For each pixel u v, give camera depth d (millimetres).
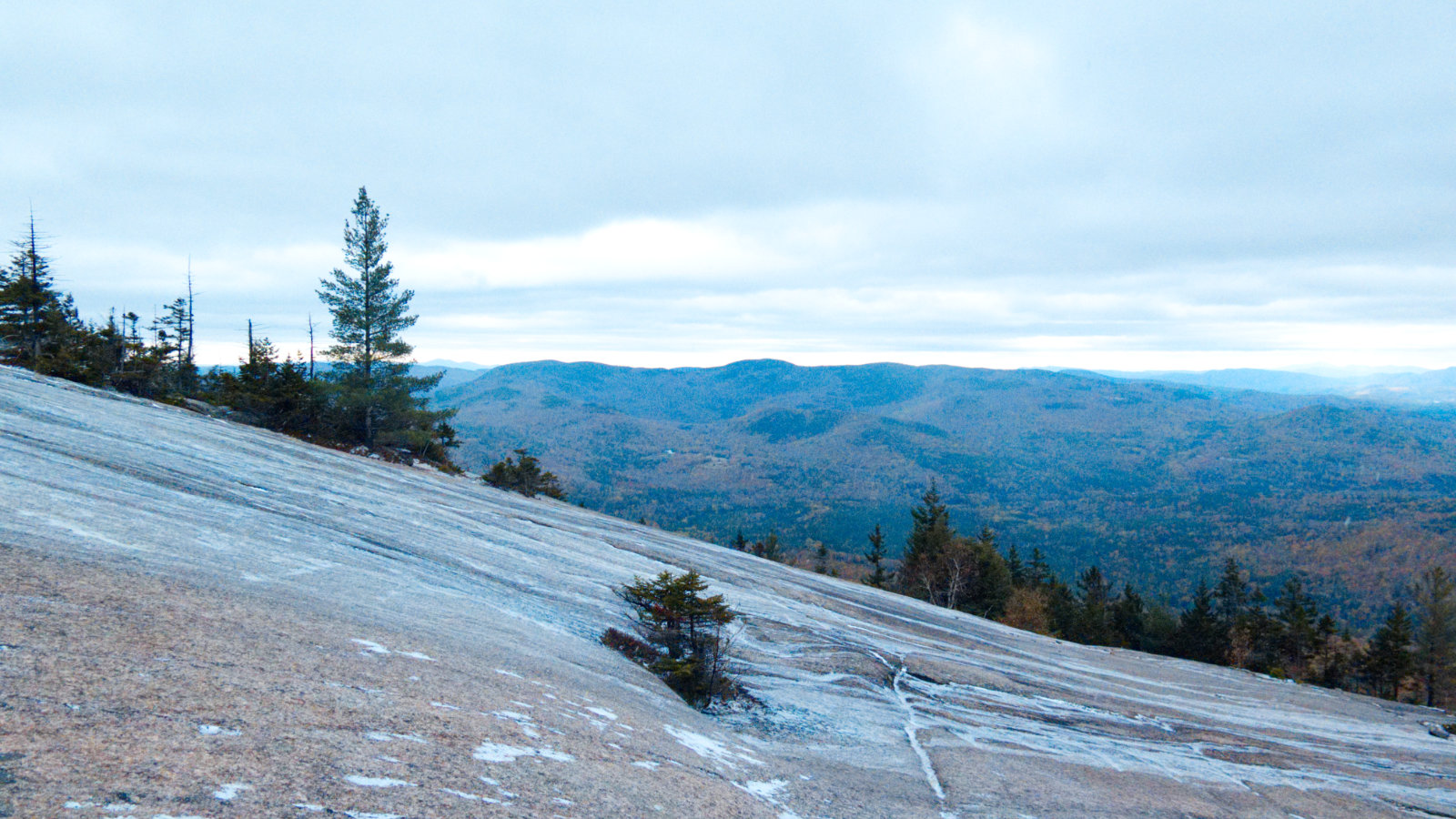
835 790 8328
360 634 7352
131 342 41031
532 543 20375
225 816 3227
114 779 3275
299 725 4562
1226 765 14102
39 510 8359
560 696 7723
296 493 16312
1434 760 18156
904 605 30672
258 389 37031
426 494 23500
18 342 40750
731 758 8188
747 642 16656
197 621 6062
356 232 42406
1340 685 69312
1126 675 25188
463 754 4965
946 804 8977
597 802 4938
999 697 16844
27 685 3947
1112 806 10086
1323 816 11578
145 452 15156
